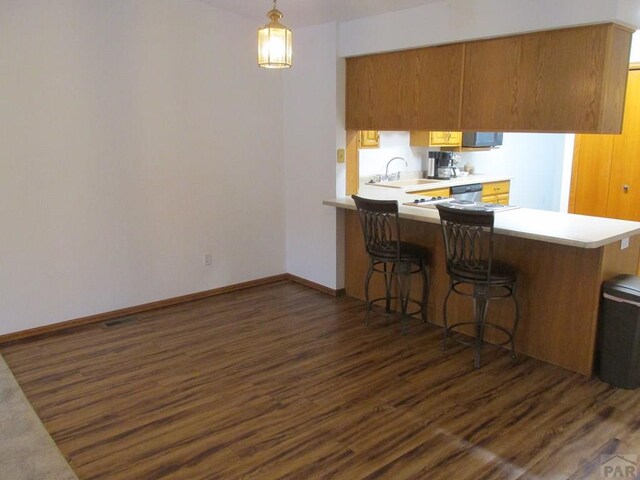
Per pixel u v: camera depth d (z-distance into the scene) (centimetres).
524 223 339
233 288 507
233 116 476
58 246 396
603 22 290
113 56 401
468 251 374
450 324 402
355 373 332
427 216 368
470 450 252
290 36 296
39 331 397
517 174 716
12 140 365
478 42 352
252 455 249
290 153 511
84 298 416
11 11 353
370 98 434
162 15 421
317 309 452
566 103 314
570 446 254
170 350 369
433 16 370
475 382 318
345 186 474
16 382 321
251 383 320
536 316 345
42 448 255
